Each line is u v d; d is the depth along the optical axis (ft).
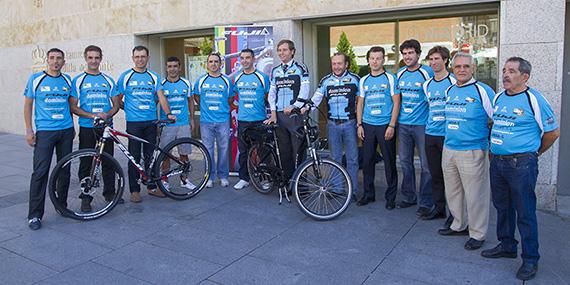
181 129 21.21
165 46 30.30
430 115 16.08
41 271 13.03
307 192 17.38
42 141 16.61
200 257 13.97
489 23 20.20
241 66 22.62
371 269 13.08
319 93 19.20
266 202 19.44
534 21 17.85
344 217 17.48
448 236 15.46
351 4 21.08
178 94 20.98
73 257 13.98
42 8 34.40
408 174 18.40
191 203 19.39
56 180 16.56
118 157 28.43
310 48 23.98
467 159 14.11
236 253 14.25
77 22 32.04
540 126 12.09
